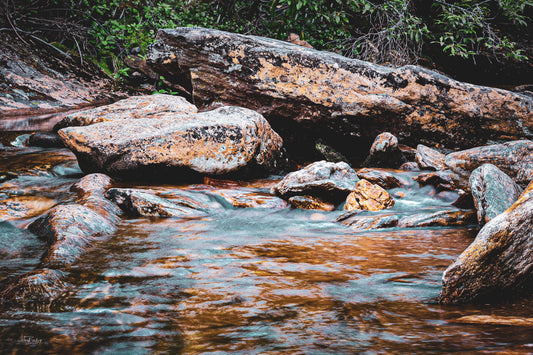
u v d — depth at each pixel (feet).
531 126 22.08
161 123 19.35
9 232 12.66
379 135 21.75
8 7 36.65
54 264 9.79
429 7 42.96
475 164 15.03
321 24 41.60
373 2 41.47
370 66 22.76
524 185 14.40
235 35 23.89
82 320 7.11
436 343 5.99
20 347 6.20
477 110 22.22
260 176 19.85
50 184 17.17
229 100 24.04
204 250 11.12
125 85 37.88
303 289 8.43
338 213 15.39
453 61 44.93
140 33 38.42
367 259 10.37
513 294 7.95
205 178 18.26
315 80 22.82
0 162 19.04
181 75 25.75
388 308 7.45
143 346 6.19
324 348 5.98
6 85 31.40
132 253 10.78
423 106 22.45
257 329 6.68
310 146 24.17
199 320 7.06
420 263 10.01
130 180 18.01
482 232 7.88
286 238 12.42
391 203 15.92
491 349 5.67
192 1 42.45
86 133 18.30
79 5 38.93
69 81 35.22
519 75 44.83
